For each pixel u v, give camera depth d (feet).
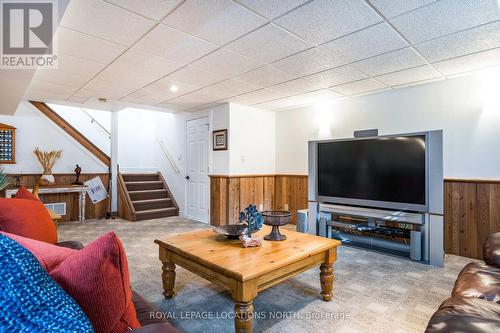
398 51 8.79
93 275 2.53
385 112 13.32
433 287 8.16
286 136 17.72
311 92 13.51
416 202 10.20
